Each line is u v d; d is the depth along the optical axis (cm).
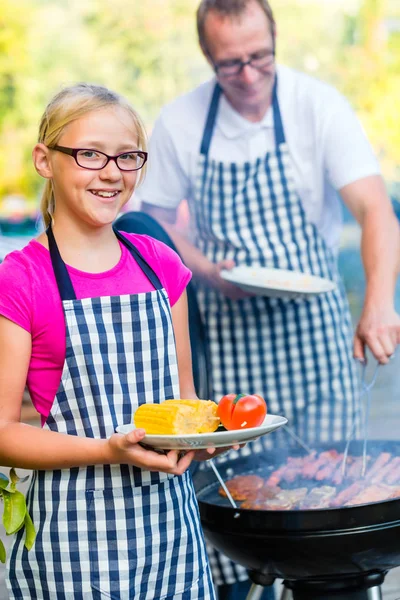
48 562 195
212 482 293
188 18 1097
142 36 1104
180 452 193
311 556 232
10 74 1146
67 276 196
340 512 225
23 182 1175
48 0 1133
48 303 193
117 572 193
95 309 196
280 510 230
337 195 383
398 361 846
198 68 1102
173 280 217
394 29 1091
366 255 345
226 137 375
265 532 233
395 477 273
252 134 371
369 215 353
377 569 241
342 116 363
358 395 382
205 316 373
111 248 207
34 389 199
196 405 188
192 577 205
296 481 284
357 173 358
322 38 1098
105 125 194
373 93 1088
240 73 353
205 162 380
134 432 175
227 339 371
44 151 201
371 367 832
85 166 194
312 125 364
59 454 185
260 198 377
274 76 366
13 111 1155
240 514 236
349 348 385
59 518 194
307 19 1095
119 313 198
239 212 379
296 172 371
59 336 194
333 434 364
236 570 340
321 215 380
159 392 202
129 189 201
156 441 178
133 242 215
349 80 1096
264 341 370
